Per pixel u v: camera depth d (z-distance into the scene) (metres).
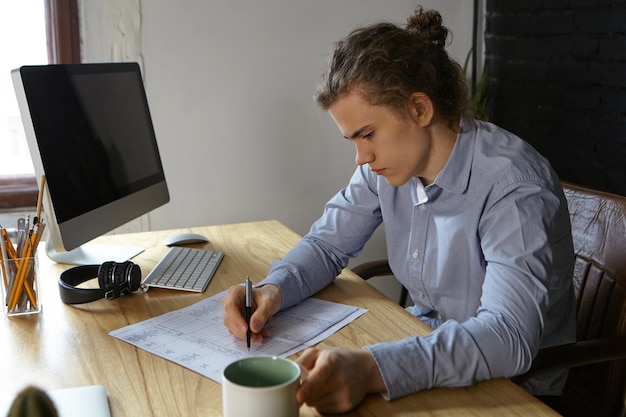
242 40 2.29
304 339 1.09
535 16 2.34
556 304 1.26
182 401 0.89
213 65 2.28
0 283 1.23
